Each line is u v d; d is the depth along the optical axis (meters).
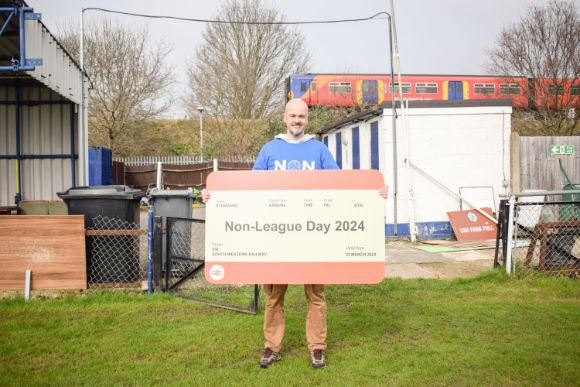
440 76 27.61
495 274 6.55
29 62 7.95
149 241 5.91
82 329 4.57
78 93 12.22
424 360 3.78
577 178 11.52
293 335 4.43
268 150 3.98
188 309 5.32
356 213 3.78
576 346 4.02
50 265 5.75
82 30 14.17
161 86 31.50
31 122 12.37
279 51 32.56
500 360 3.74
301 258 3.78
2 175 12.35
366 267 3.78
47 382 3.42
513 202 6.59
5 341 4.26
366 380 3.46
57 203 9.92
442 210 10.86
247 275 3.79
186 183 23.97
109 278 6.02
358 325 4.67
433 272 7.23
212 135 31.95
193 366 3.74
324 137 16.58
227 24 31.98
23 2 7.75
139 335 4.43
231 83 32.03
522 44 24.14
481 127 10.92
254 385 3.38
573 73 23.55
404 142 10.71
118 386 3.38
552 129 24.41
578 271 6.62
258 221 3.79
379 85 27.48
